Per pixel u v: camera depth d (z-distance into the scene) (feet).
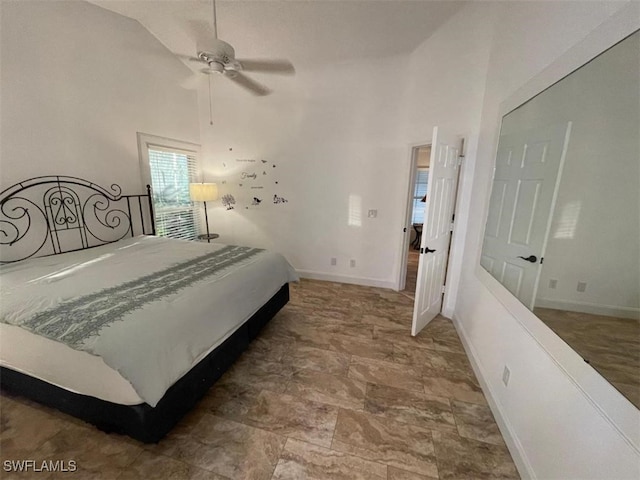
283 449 4.88
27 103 7.41
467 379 6.74
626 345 2.86
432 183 7.49
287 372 6.89
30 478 4.32
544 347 4.16
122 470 4.46
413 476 4.48
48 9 7.58
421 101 9.97
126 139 10.16
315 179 12.74
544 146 4.61
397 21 8.39
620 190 3.02
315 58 10.38
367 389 6.35
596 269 3.24
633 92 2.91
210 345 5.58
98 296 5.28
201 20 8.52
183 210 13.29
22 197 7.46
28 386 5.13
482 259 7.13
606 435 2.98
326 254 13.43
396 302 11.15
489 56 7.56
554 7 4.68
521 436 4.61
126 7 8.08
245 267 7.56
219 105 13.16
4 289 5.48
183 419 5.44
